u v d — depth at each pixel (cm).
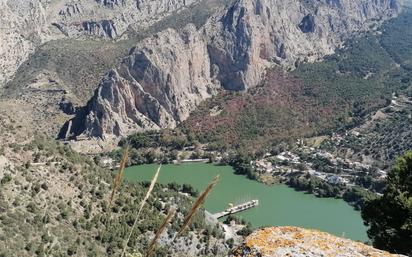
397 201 3472
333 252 1480
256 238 1541
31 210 8675
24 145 10675
